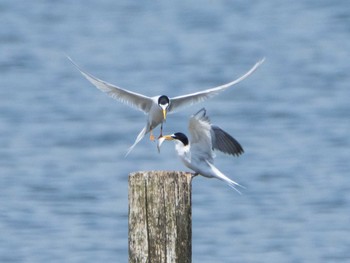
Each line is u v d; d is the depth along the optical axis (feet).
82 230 65.31
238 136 90.84
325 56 125.18
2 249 61.87
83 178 77.97
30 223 66.80
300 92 107.34
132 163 82.23
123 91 37.60
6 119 98.32
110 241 63.26
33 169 81.30
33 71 121.29
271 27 143.43
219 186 75.25
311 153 84.12
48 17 154.40
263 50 130.00
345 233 65.36
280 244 63.36
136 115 98.17
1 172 79.87
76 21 151.74
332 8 152.87
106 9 161.38
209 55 127.34
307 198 72.38
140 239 26.08
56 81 115.44
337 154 83.87
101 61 126.00
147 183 25.94
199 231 66.08
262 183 76.59
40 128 94.99
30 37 140.97
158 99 37.76
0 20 152.35
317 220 67.77
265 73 117.08
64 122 96.68
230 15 152.66
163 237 25.98
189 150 32.58
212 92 38.06
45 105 104.12
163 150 84.99
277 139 89.10
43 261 60.23
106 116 98.48
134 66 122.62
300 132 91.35
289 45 132.05
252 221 67.87
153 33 142.51
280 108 100.32
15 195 73.67
